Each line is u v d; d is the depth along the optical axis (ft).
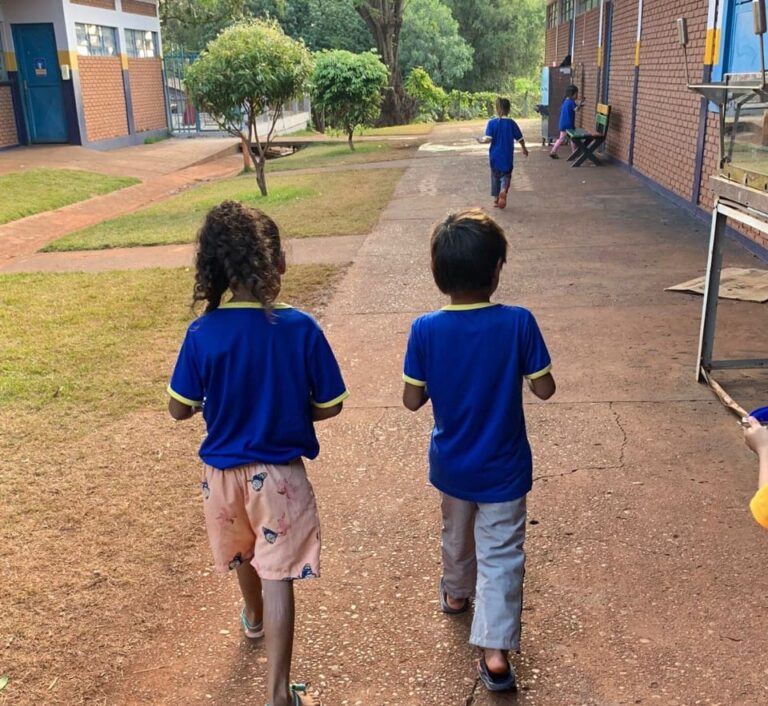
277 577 7.51
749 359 16.24
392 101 114.62
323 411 7.86
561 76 61.98
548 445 13.48
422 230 31.94
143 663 8.82
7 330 21.08
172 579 10.30
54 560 10.74
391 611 9.52
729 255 25.63
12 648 9.04
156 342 19.72
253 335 7.43
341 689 8.32
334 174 51.93
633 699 7.99
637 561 10.21
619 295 21.86
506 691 8.13
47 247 33.32
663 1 37.78
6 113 67.87
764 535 10.68
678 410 14.64
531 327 7.77
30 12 66.95
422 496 12.11
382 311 21.57
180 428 14.88
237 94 40.91
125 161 66.08
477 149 62.85
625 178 43.96
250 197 43.24
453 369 7.79
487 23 157.89
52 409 15.87
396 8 112.68
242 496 7.58
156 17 84.38
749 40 26.73
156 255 30.76
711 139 30.48
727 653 8.56
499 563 7.93
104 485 12.77
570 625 9.10
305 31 128.47
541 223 32.30
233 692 8.35
